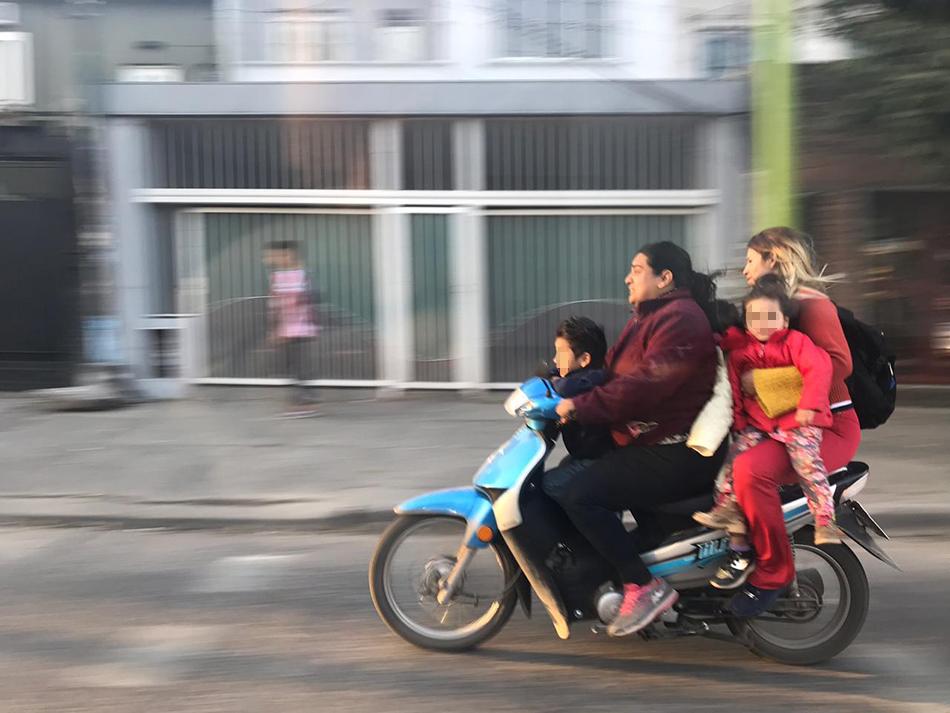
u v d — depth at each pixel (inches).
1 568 219.5
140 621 186.2
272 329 396.5
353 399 410.3
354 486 277.7
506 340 419.8
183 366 420.8
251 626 183.2
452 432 345.4
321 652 170.7
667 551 158.9
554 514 161.0
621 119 402.0
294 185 414.3
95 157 408.5
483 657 167.9
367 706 149.9
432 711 148.3
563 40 400.5
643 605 155.6
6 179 446.9
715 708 149.0
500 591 167.3
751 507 152.9
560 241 415.5
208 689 156.3
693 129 403.9
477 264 414.9
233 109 402.3
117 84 402.6
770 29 309.0
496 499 159.0
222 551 231.9
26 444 330.0
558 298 417.7
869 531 160.2
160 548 234.8
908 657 167.3
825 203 374.3
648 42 397.7
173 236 425.4
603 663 165.5
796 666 163.8
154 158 416.5
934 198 382.0
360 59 407.8
